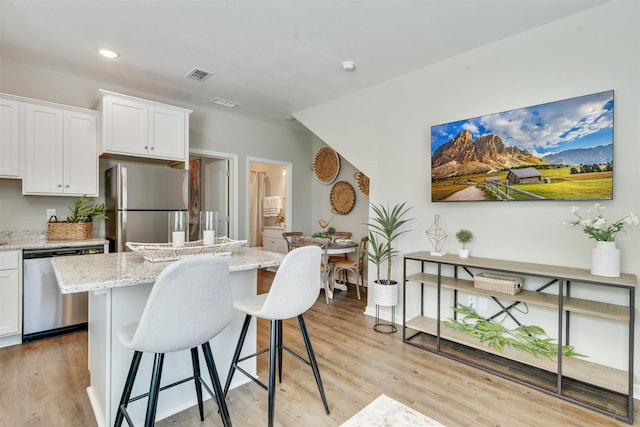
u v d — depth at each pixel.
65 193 3.18
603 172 2.16
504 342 2.47
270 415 1.67
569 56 2.34
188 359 1.92
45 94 3.26
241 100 4.12
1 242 3.02
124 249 3.26
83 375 2.29
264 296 2.08
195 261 1.30
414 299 3.25
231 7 2.24
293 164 5.62
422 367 2.45
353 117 3.85
